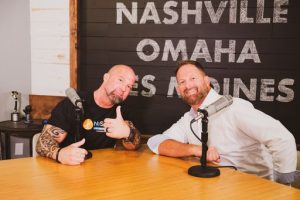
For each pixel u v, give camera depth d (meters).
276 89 2.81
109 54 3.09
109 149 2.17
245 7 2.81
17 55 3.33
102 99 2.29
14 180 1.53
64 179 1.55
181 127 2.25
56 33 3.18
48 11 3.17
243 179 1.59
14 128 2.90
